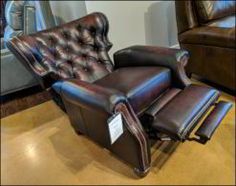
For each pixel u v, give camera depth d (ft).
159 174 4.65
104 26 6.21
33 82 7.94
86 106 4.06
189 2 6.91
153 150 5.19
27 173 5.06
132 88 4.65
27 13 7.27
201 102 4.64
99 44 6.26
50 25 7.89
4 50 7.19
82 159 5.27
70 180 4.81
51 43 5.45
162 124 4.22
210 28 6.39
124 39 8.87
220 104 4.89
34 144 5.89
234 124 5.64
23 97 8.09
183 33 7.14
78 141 5.82
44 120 6.80
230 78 6.24
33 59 4.77
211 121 4.40
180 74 5.39
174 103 4.65
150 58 5.66
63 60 5.61
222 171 4.53
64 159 5.33
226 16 7.21
